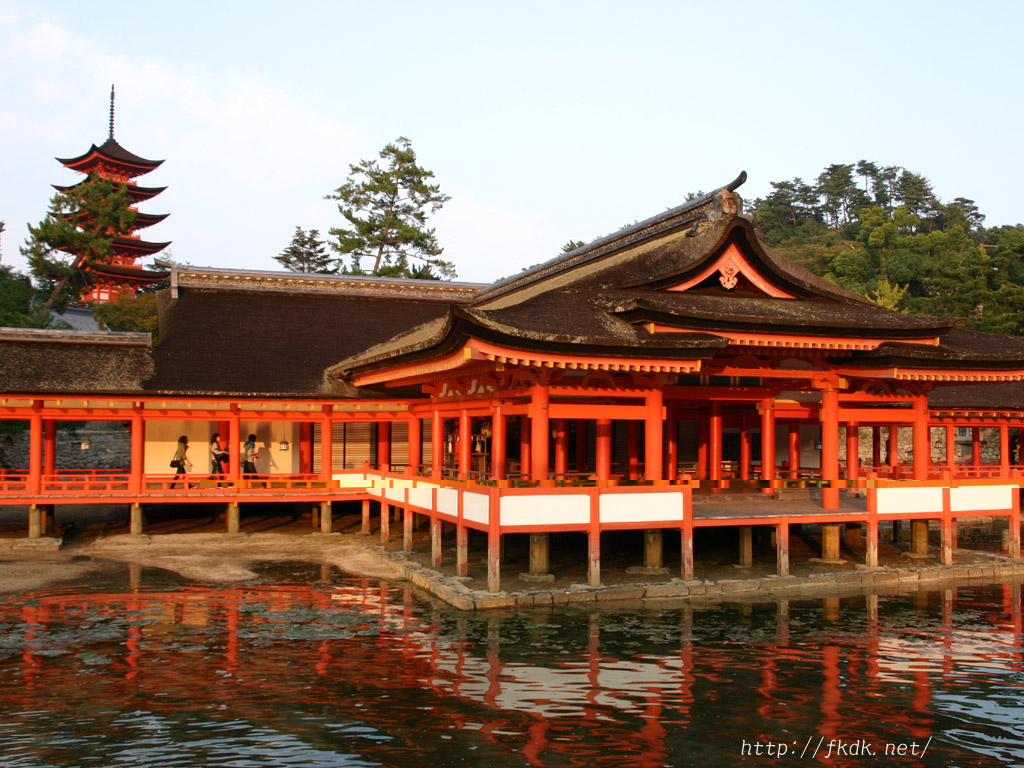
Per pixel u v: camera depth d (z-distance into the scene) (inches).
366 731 488.1
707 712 525.0
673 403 1116.5
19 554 1035.3
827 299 1016.2
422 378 1082.7
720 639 684.7
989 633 715.4
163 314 1552.7
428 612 756.6
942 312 2554.1
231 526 1152.8
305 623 722.2
